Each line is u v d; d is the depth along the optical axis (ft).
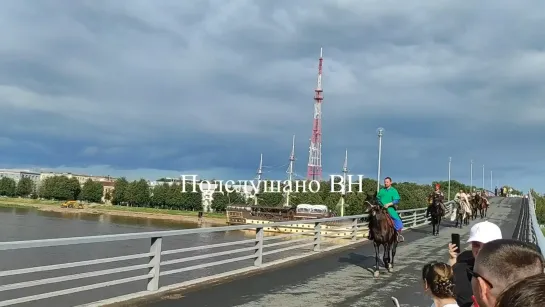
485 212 158.81
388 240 47.11
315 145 373.40
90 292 79.05
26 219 328.90
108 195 598.34
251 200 462.19
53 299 73.26
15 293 79.05
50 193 600.80
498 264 7.74
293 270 48.83
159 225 358.02
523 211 184.85
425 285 14.83
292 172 386.52
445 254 64.23
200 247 40.47
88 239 29.53
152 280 35.70
